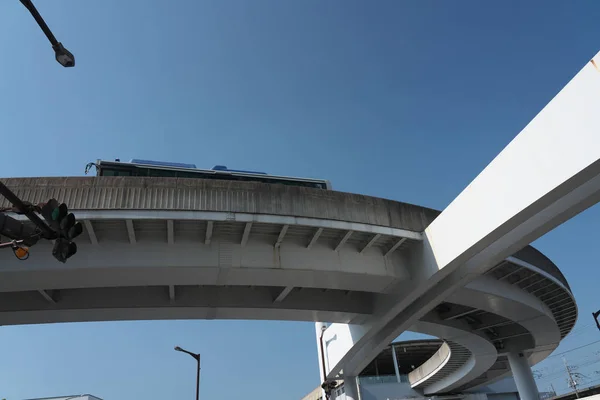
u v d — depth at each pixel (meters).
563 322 39.19
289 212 18.97
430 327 33.25
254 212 18.42
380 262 22.11
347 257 21.38
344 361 34.25
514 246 19.92
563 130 14.67
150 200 17.42
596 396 32.47
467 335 36.09
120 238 18.47
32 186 16.62
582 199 17.17
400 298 23.36
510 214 16.53
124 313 22.97
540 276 29.28
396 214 21.39
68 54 8.09
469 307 31.88
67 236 9.02
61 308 21.44
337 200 20.11
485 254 21.14
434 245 20.89
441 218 20.58
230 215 18.05
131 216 17.06
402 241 21.56
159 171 25.39
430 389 61.38
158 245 18.77
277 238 20.03
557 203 18.14
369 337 28.67
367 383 61.84
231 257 19.27
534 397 40.75
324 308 25.66
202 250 19.11
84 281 18.41
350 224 19.92
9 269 16.77
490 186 17.70
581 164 13.96
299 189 19.62
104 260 17.86
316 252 20.84
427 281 21.30
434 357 53.84
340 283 21.98
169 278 19.27
